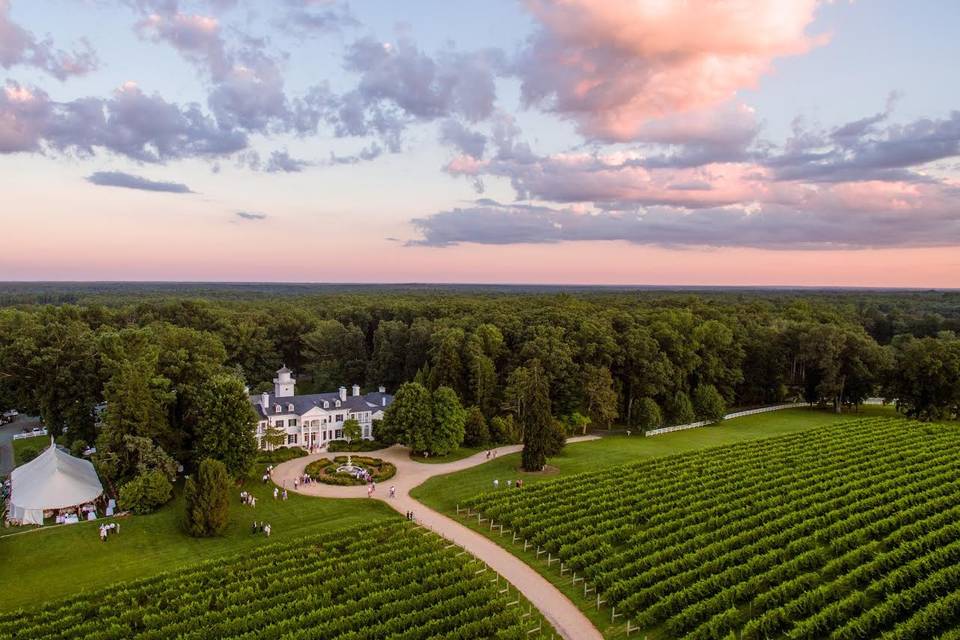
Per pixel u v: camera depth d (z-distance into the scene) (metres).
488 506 77.00
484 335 132.88
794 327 148.88
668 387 128.75
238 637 46.44
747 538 63.38
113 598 53.56
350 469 93.88
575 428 119.69
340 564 58.94
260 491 85.75
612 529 66.81
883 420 119.81
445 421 103.06
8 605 54.94
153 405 85.94
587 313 155.50
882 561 55.91
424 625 48.38
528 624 50.31
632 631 50.25
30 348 98.06
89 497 74.88
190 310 169.12
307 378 176.62
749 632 46.72
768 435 119.06
